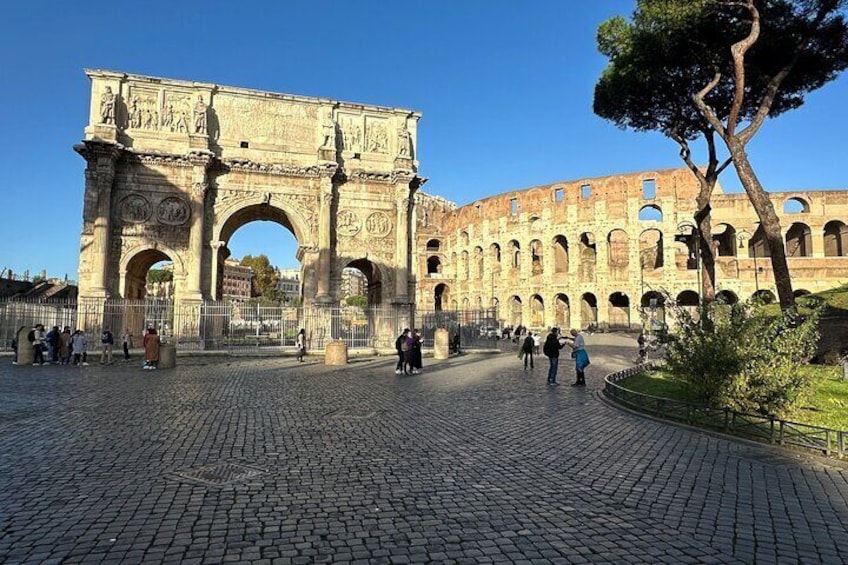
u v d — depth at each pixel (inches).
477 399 737.0
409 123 1916.8
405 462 401.4
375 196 1851.6
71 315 1584.6
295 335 1819.6
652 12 1048.2
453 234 4256.9
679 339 654.5
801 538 272.7
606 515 299.0
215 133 1711.4
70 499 312.2
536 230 3535.9
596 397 768.3
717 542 265.1
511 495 329.4
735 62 952.9
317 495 323.6
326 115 1808.6
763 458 435.2
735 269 3034.0
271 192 1742.1
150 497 316.5
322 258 1729.8
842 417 562.9
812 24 995.3
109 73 1617.9
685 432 532.7
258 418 568.1
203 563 232.7
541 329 3440.0
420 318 1882.4
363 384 893.2
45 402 666.8
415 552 246.4
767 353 580.7
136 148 1624.0
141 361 1316.4
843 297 1081.4
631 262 3181.6
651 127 1326.3
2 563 229.5
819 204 3073.3
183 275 1637.6
